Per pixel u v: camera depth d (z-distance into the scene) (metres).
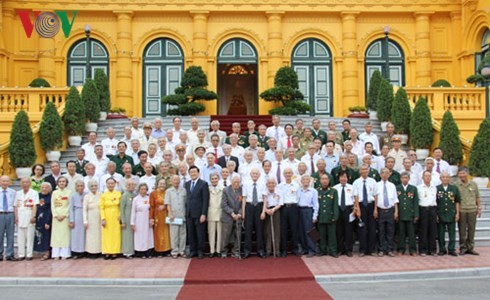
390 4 25.12
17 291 9.55
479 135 16.19
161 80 25.00
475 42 23.97
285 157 14.04
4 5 23.97
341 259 11.91
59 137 17.05
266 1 24.83
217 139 13.86
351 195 12.33
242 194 12.22
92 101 18.94
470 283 9.89
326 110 25.19
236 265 11.37
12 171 15.95
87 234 12.24
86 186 12.66
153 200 12.37
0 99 19.61
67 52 24.84
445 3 25.20
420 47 25.20
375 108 21.16
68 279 10.20
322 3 24.97
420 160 17.84
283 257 12.20
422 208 12.28
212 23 25.09
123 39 24.59
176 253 12.28
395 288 9.51
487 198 14.99
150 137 15.05
